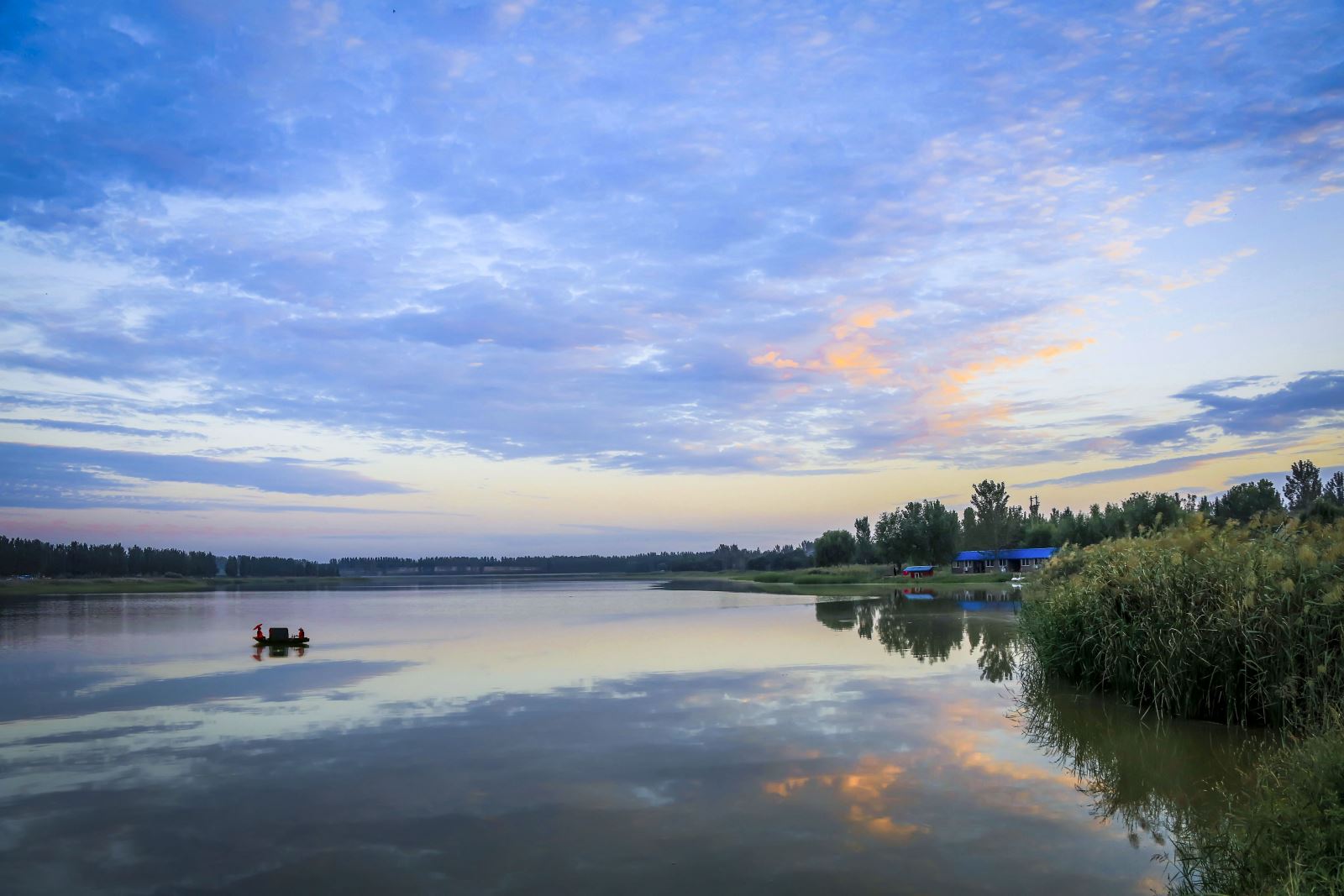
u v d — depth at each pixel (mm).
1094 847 7883
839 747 11781
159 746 12609
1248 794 8320
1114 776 10164
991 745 11797
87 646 28750
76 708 16062
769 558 181375
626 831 8430
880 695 15812
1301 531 13039
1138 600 14336
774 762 10969
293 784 10312
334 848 8062
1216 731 12109
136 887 7219
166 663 23391
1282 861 5914
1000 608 42062
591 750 11766
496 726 13547
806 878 7203
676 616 40375
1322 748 7125
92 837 8492
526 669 20344
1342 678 10680
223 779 10617
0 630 36719
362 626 36875
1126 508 79938
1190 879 6770
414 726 13625
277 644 27719
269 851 8031
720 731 12891
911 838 8141
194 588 129125
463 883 7168
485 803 9406
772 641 26469
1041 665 17312
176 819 9055
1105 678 14820
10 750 12453
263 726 13945
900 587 73562
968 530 125688
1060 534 97750
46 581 140875
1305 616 11398
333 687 18156
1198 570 13367
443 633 31766
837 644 25219
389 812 9133
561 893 6938
